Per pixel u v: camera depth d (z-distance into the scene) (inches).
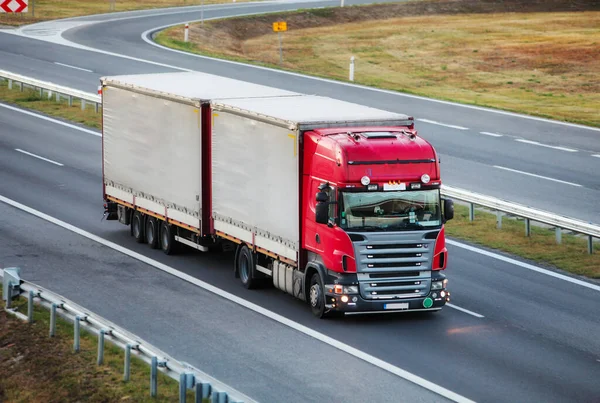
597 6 6338.6
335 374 1149.1
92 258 1700.3
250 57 4453.7
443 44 4987.7
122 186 1838.1
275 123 1401.3
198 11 5757.9
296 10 5738.2
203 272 1626.5
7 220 1943.9
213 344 1259.8
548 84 3956.7
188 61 3858.3
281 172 1400.1
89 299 1461.6
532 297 1494.8
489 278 1598.2
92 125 2925.7
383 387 1106.7
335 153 1311.5
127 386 1106.7
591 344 1274.6
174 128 1640.0
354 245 1310.3
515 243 1813.5
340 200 1309.1
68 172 2377.0
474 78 4101.9
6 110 3102.9
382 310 1330.0
